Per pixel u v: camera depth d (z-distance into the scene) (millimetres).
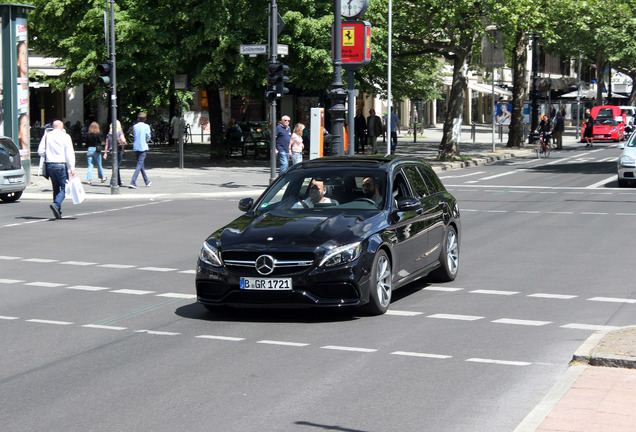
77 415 10477
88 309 17141
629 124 113562
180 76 55562
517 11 59250
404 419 10133
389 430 9750
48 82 65000
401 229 17047
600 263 22031
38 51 68562
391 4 57875
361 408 10586
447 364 12648
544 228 29156
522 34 82125
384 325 15344
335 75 37719
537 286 19031
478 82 134375
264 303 15383
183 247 25625
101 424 10117
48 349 13930
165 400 11039
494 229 29000
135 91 58906
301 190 17641
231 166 59406
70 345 14195
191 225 30625
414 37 63312
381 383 11688
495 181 49719
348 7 39094
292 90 73250
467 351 13406
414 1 60469
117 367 12734
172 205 37562
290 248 15234
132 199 40250
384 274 16250
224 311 16828
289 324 15539
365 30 38812
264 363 12859
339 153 37938
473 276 20422
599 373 11461
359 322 15617
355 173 17734
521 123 84438
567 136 117062
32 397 11273
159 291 19000
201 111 94938
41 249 25328
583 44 108500
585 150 86875
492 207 35875
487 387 11422
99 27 55250
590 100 120312
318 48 57688
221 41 55344
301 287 15156
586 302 17219
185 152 74750
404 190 18172
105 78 40500
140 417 10359
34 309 17188
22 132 45906
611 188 44594
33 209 36156
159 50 55844
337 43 37688
